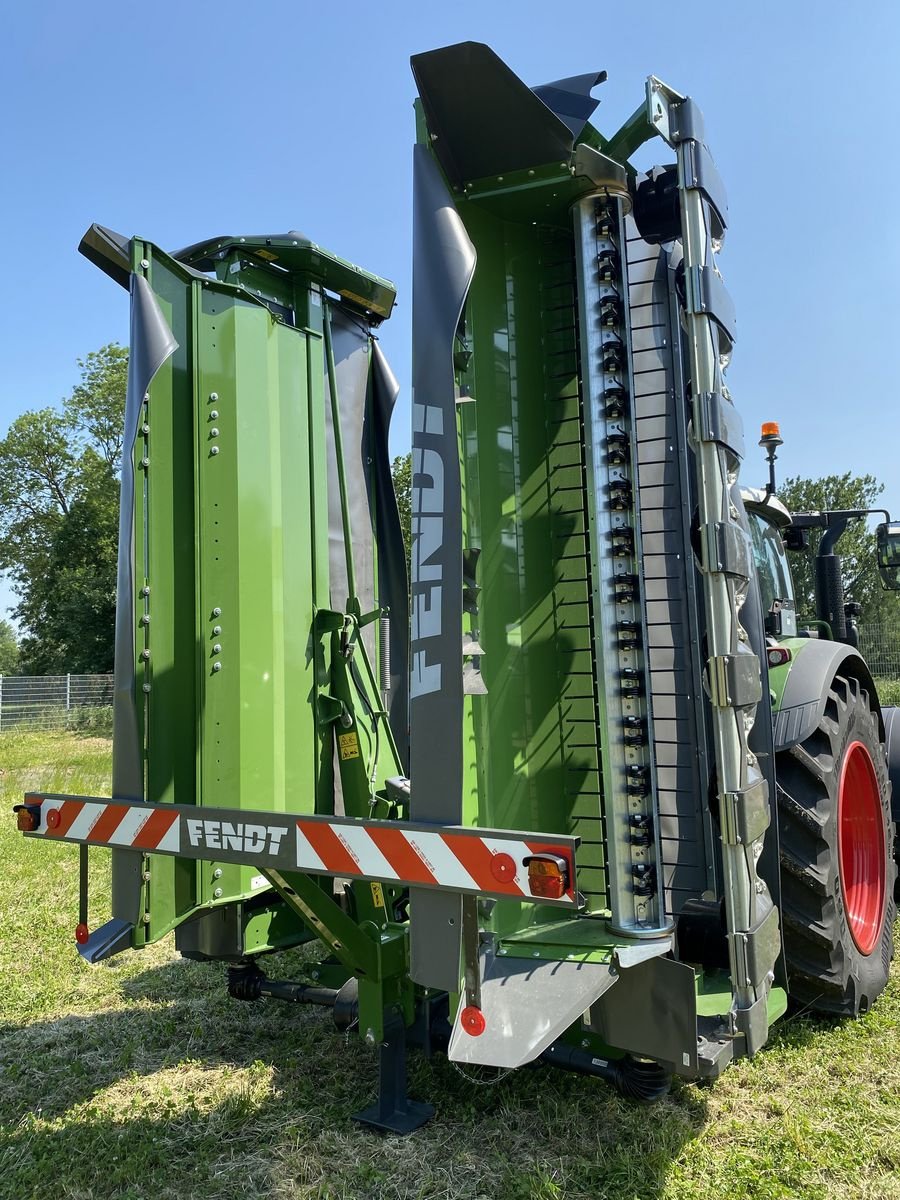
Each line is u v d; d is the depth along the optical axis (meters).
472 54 1.95
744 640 2.32
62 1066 3.13
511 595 2.42
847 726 3.32
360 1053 3.16
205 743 2.68
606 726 2.21
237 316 2.90
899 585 5.07
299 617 3.09
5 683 20.52
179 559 2.68
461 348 2.23
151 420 2.62
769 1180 2.25
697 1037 2.17
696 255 2.24
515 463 2.46
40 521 36.69
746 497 3.78
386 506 3.67
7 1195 2.35
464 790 2.17
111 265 2.89
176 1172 2.41
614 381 2.25
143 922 2.50
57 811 2.63
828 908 2.97
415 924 1.94
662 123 2.20
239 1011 3.61
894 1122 2.52
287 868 2.15
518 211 2.42
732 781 2.16
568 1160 2.37
